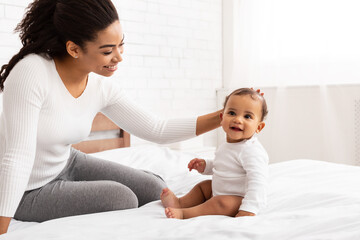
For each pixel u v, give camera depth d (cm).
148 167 217
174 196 129
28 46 121
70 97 130
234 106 127
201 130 153
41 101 119
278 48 328
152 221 106
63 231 96
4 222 100
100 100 144
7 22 238
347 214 104
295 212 108
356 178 163
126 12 297
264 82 342
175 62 335
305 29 310
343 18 287
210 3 365
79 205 128
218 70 376
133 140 307
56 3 117
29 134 110
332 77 295
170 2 329
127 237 91
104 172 155
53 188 133
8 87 114
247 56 352
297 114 318
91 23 112
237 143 128
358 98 281
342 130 291
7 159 105
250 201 113
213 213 118
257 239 87
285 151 326
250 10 347
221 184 126
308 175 171
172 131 153
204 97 363
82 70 128
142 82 310
